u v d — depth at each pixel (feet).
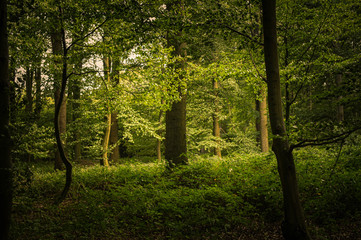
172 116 30.25
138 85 28.07
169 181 27.40
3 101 11.11
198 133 64.28
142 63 25.99
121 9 17.75
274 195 22.74
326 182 23.32
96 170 32.32
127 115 45.32
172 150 30.01
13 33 19.71
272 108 16.15
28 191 21.38
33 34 20.77
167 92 25.88
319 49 29.66
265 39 16.11
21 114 16.03
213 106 60.75
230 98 62.13
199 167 29.17
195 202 22.31
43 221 18.45
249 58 28.71
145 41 19.15
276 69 16.08
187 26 18.02
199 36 21.48
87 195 23.91
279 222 20.61
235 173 29.66
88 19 20.84
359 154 29.40
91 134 44.86
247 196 24.08
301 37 29.32
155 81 26.78
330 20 27.73
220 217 20.92
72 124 41.11
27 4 18.75
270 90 16.19
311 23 28.43
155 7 21.22
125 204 22.41
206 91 61.00
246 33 18.99
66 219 19.36
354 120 14.10
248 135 67.00
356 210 20.01
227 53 30.35
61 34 23.06
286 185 15.60
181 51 29.60
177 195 23.88
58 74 24.95
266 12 15.89
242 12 18.58
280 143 15.94
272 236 18.61
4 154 11.05
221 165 32.91
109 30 23.13
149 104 28.71
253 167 32.22
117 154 53.98
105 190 25.86
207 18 18.22
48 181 27.50
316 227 19.02
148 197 23.67
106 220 19.16
